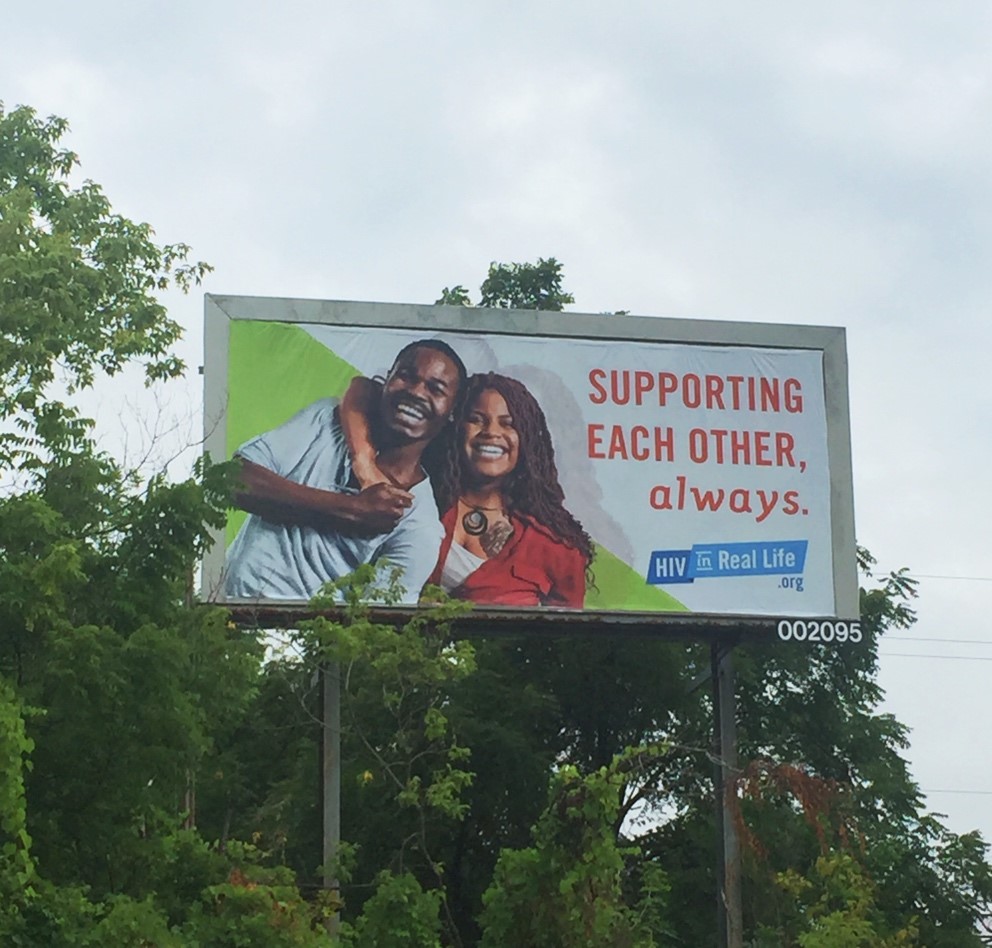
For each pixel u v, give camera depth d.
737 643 30.48
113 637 20.14
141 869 21.11
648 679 34.84
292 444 29.28
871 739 36.56
